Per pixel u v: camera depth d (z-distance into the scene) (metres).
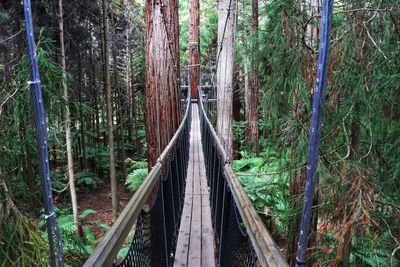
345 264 1.97
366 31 1.91
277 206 3.19
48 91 2.52
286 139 2.33
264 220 3.04
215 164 3.32
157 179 2.03
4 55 5.41
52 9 6.90
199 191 4.57
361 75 1.89
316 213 2.20
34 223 2.08
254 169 4.78
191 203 4.07
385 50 1.86
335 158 2.06
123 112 17.28
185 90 18.11
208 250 2.83
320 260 1.95
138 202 1.44
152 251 1.87
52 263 0.68
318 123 0.73
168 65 5.42
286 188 2.55
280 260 0.93
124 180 11.65
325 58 0.72
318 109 0.73
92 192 10.45
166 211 2.59
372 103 1.90
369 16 1.90
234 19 4.12
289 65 2.28
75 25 8.06
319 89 0.72
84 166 11.09
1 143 2.10
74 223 6.39
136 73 16.92
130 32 14.42
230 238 1.91
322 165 2.01
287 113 2.45
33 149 2.34
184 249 2.86
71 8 7.45
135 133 15.67
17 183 2.24
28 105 2.21
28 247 1.95
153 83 4.65
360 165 1.97
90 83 12.80
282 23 2.19
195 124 12.41
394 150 1.97
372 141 1.97
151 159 4.66
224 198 2.28
